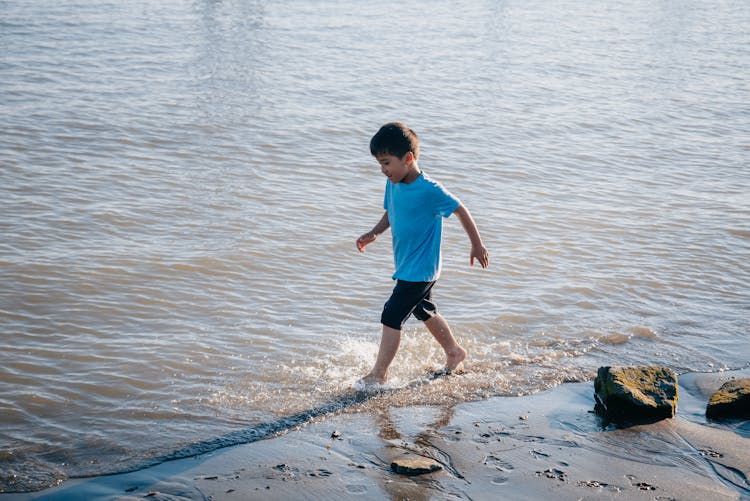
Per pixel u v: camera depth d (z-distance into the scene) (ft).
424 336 19.39
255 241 24.75
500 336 19.45
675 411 15.62
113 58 51.55
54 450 14.07
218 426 14.96
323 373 17.29
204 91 44.70
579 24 82.23
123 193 28.27
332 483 12.91
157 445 14.24
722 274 23.80
